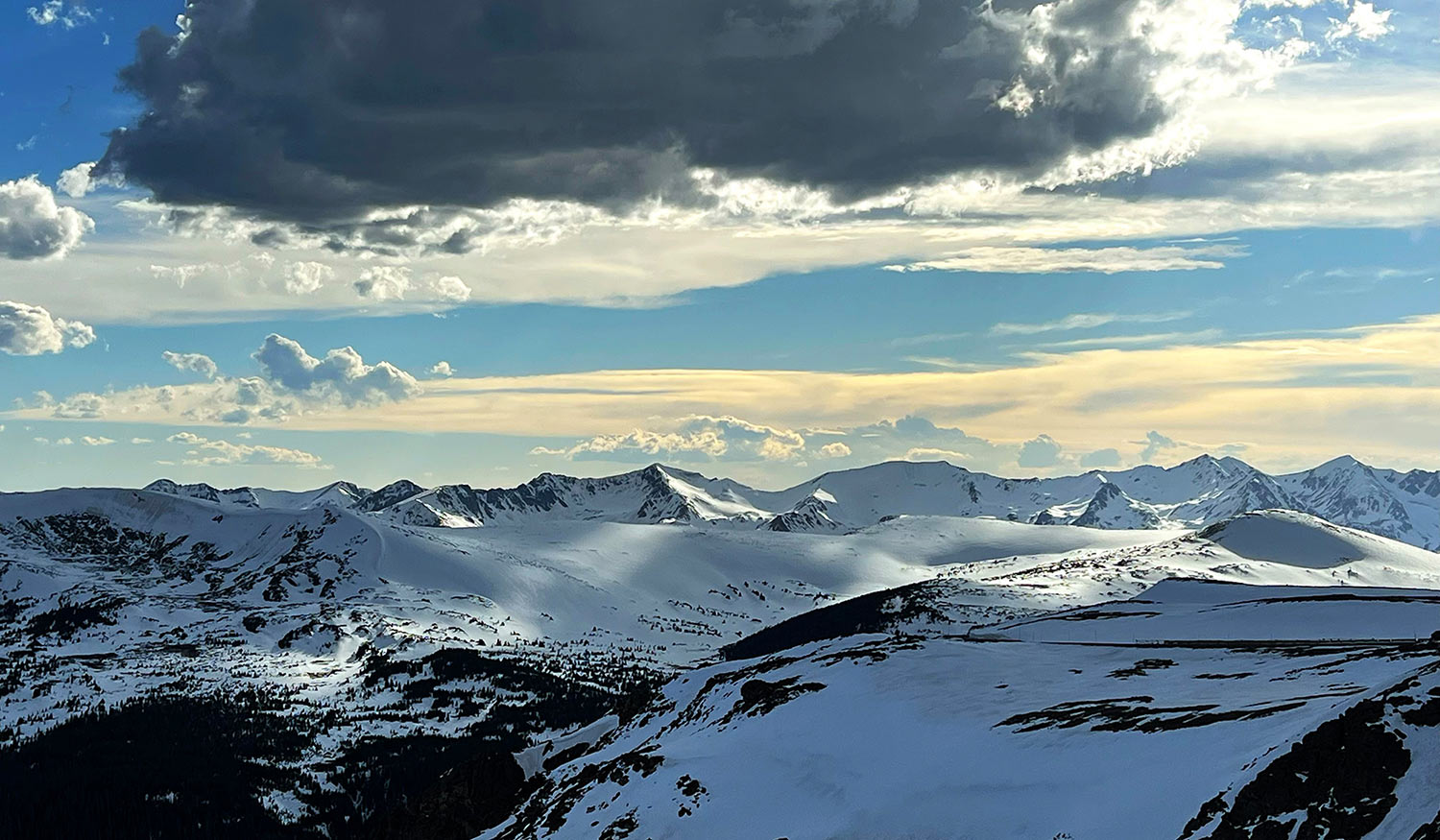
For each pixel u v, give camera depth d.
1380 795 78.38
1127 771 96.25
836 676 146.00
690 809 116.31
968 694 130.00
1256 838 80.19
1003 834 94.56
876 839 99.00
